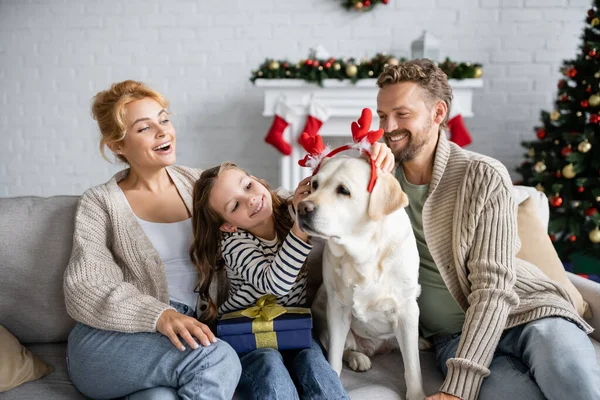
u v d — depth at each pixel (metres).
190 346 1.28
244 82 4.07
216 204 1.54
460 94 3.54
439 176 1.54
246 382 1.33
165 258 1.63
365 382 1.49
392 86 1.53
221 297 1.72
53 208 1.69
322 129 3.65
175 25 4.02
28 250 1.62
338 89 3.54
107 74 4.10
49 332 1.65
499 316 1.37
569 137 2.93
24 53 4.09
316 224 1.29
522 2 3.81
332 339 1.50
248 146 4.15
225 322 1.46
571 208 3.02
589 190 2.99
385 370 1.57
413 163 1.60
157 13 4.00
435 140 1.60
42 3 4.02
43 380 1.47
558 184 2.92
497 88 3.94
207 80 4.08
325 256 1.50
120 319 1.35
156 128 1.58
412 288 1.44
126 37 4.04
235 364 1.29
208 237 1.60
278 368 1.33
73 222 1.67
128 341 1.34
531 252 1.76
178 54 4.05
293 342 1.46
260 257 1.54
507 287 1.40
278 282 1.43
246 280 1.55
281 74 3.55
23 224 1.64
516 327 1.44
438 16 3.88
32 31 4.06
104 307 1.37
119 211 1.58
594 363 1.26
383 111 1.55
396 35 3.94
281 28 3.98
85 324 1.47
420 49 3.58
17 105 4.17
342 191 1.32
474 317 1.38
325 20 3.95
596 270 3.12
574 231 2.93
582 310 1.68
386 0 3.84
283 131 3.64
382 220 1.38
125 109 1.57
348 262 1.42
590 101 2.87
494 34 3.87
